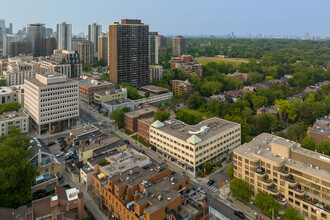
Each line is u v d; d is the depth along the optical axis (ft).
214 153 545.85
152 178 383.45
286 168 400.67
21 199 377.30
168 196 336.49
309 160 395.14
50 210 352.08
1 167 392.68
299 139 609.42
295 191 378.73
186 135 549.13
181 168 531.09
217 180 492.13
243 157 431.84
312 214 362.53
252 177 422.82
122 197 356.18
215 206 416.87
